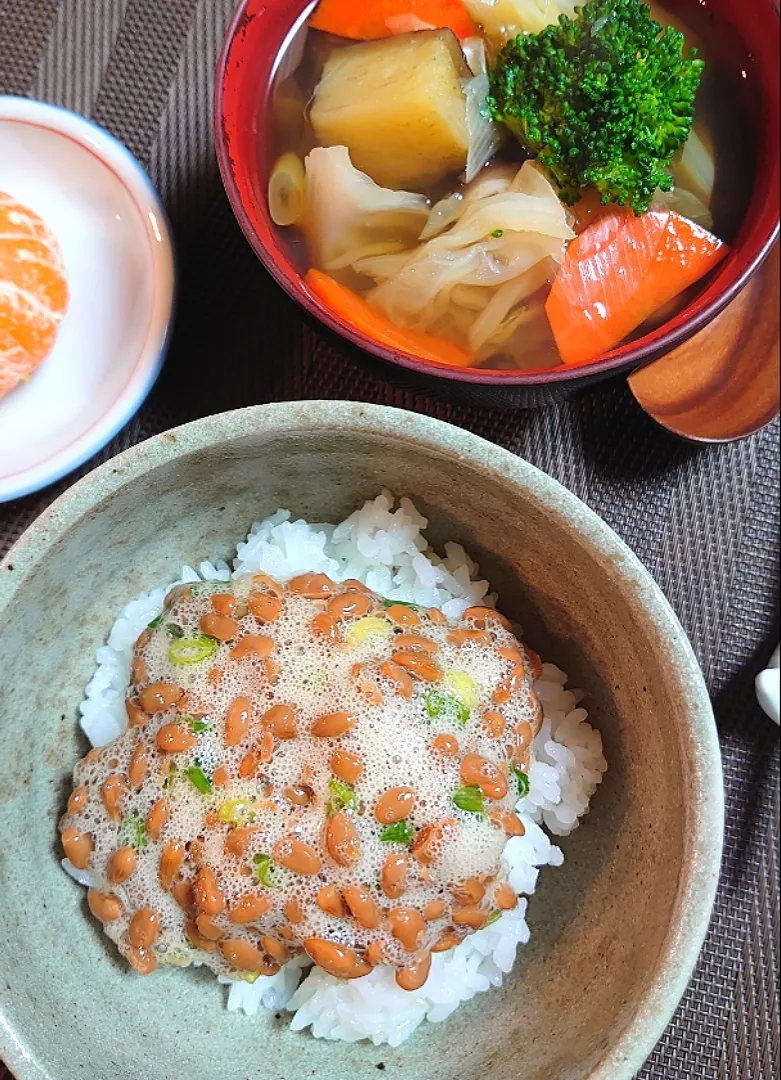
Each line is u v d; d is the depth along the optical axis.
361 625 0.32
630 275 0.35
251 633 0.32
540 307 0.35
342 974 0.31
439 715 0.32
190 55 0.39
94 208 0.39
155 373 0.37
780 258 0.39
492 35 0.35
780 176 0.34
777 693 0.37
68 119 0.38
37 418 0.39
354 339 0.32
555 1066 0.31
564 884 0.34
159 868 0.31
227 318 0.38
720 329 0.39
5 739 0.32
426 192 0.36
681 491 0.39
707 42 0.36
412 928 0.31
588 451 0.38
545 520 0.31
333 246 0.36
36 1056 0.30
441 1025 0.34
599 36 0.34
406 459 0.32
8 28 0.39
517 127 0.35
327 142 0.36
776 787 0.38
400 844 0.31
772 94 0.35
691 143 0.36
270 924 0.31
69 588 0.32
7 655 0.31
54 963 0.32
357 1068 0.33
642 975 0.30
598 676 0.34
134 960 0.32
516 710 0.33
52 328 0.38
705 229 0.36
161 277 0.37
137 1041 0.32
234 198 0.33
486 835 0.31
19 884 0.32
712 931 0.37
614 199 0.34
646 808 0.32
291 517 0.36
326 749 0.31
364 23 0.35
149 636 0.33
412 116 0.34
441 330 0.36
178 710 0.32
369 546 0.35
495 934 0.34
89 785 0.32
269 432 0.31
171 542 0.34
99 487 0.31
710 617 0.38
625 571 0.31
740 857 0.38
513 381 0.32
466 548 0.35
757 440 0.39
